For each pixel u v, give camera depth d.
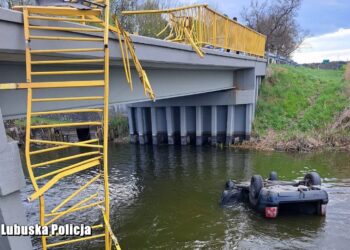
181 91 15.42
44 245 6.04
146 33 27.38
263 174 16.45
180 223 11.30
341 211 11.77
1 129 5.41
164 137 25.22
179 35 13.63
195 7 13.34
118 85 10.94
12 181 5.56
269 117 24.34
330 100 24.94
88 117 27.84
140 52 9.99
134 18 27.77
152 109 24.45
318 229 10.53
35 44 6.57
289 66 31.62
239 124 23.16
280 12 46.47
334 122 23.00
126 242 10.06
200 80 17.38
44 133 26.75
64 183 15.76
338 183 14.79
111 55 8.59
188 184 15.42
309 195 11.08
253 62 21.72
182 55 12.64
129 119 25.84
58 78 8.51
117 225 11.24
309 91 26.72
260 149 21.66
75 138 27.53
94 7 6.66
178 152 22.03
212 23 15.24
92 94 9.54
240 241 9.94
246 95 22.08
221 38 16.47
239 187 13.35
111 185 15.59
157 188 15.02
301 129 23.08
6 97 7.34
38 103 8.14
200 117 23.17
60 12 6.16
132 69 11.53
